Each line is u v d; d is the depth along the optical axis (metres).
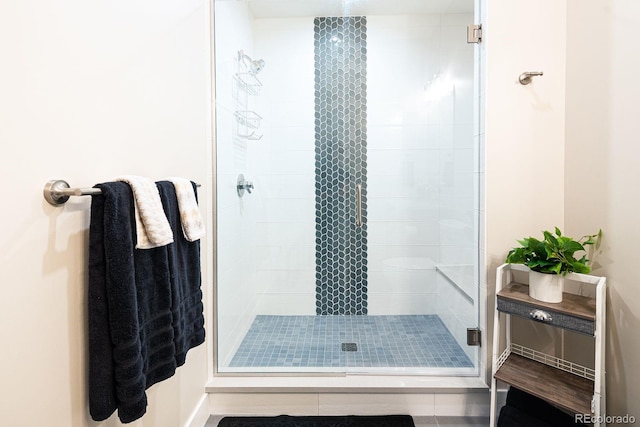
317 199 2.50
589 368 1.38
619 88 1.20
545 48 1.50
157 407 1.16
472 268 1.73
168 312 0.94
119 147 0.92
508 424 1.29
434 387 1.55
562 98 1.50
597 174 1.31
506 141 1.53
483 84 1.57
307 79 2.44
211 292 1.68
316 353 1.90
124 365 0.75
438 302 2.36
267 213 2.49
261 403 1.58
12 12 0.60
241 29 2.11
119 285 0.75
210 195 1.69
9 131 0.59
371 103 2.44
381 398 1.57
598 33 1.30
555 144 1.51
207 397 1.57
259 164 2.46
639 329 1.14
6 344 0.59
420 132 2.42
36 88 0.65
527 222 1.53
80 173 0.77
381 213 2.50
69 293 0.74
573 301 1.27
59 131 0.70
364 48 2.41
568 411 1.17
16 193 0.61
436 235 2.41
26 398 0.64
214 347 1.66
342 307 2.47
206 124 1.65
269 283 2.47
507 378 1.31
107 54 0.87
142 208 0.83
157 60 1.14
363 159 2.48
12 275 0.60
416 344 2.01
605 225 1.27
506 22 1.51
